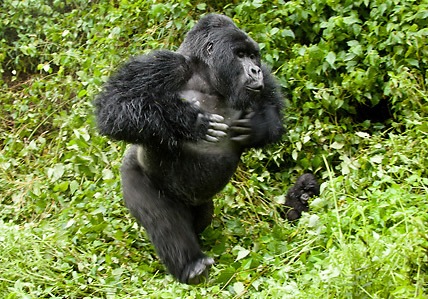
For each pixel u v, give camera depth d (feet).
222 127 12.45
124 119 12.24
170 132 12.35
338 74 16.34
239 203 14.71
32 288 12.00
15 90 20.02
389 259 10.53
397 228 11.28
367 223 11.82
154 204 12.66
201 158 12.67
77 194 14.82
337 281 10.55
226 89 12.84
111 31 18.08
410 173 14.40
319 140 15.94
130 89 12.41
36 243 12.97
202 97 12.98
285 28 16.93
